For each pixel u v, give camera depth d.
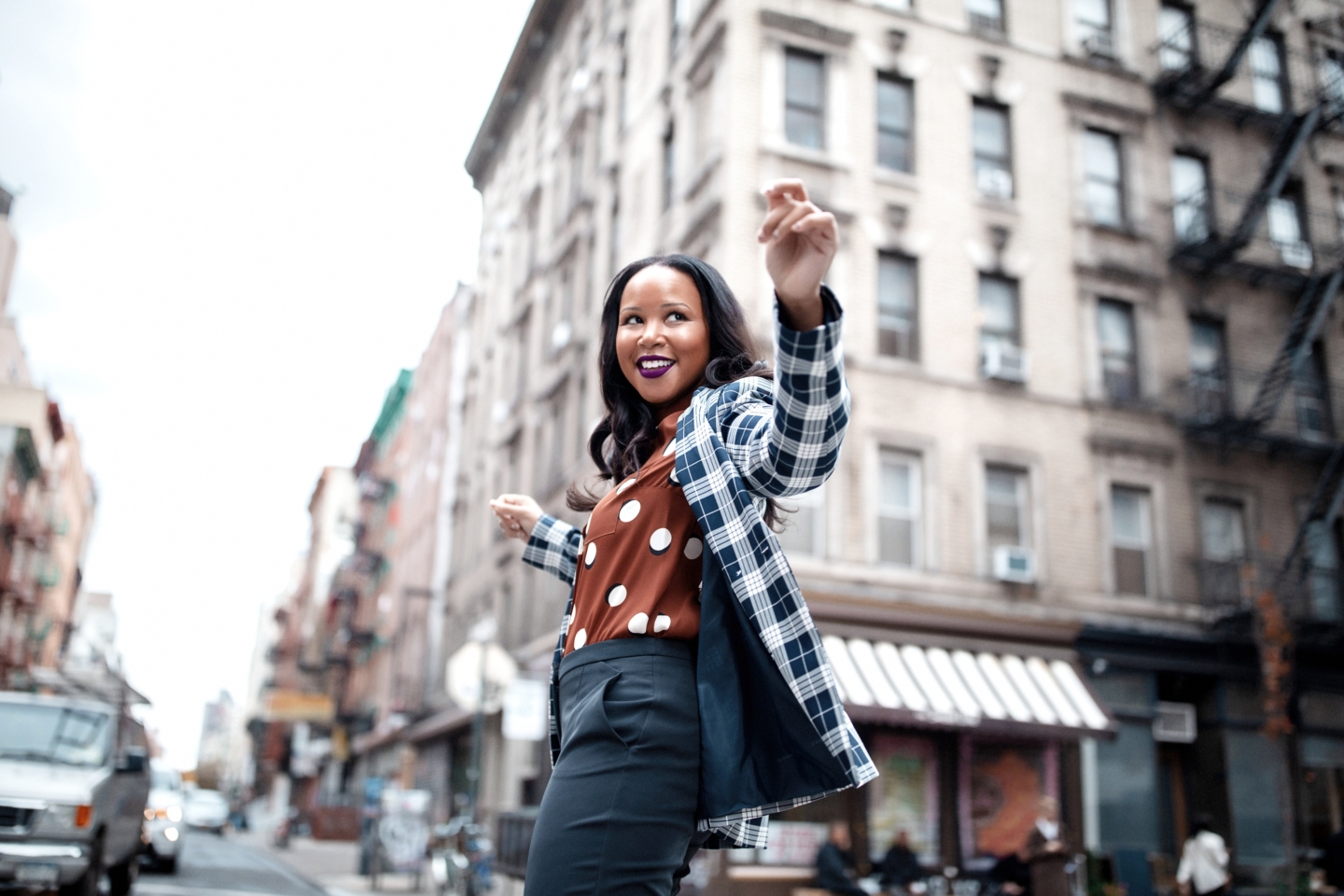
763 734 1.38
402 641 37.47
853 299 15.12
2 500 37.31
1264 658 15.08
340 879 17.69
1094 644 15.16
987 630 14.40
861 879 13.09
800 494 1.42
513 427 25.58
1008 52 17.31
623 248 19.39
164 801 16.66
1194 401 16.97
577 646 1.51
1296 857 15.17
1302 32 19.94
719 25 15.78
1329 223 18.95
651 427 1.79
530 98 28.62
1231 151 18.66
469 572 28.72
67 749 9.29
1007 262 16.25
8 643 42.62
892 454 14.91
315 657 62.69
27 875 8.30
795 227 1.26
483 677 12.84
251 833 44.97
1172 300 17.39
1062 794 14.52
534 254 26.39
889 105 16.41
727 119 15.09
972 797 14.12
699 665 1.38
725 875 12.09
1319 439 17.89
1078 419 16.09
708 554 1.44
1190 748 16.17
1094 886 13.73
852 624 13.77
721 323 1.75
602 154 21.86
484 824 22.58
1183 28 18.95
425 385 41.16
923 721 13.08
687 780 1.34
